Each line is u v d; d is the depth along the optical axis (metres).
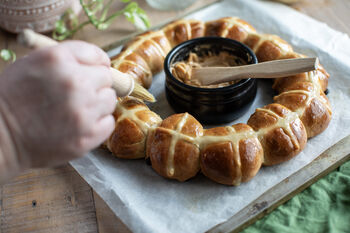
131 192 0.51
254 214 0.48
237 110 0.56
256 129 0.52
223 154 0.49
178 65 0.57
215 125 0.58
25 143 0.37
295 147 0.51
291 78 0.57
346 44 0.66
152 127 0.53
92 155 0.54
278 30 0.70
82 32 0.73
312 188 0.52
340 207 0.49
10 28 0.70
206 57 0.62
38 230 0.49
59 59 0.36
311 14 0.74
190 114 0.57
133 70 0.59
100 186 0.51
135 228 0.47
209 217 0.48
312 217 0.49
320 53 0.65
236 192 0.50
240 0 0.75
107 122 0.40
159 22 0.74
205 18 0.75
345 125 0.56
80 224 0.50
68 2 0.69
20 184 0.53
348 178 0.51
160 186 0.51
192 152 0.50
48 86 0.36
